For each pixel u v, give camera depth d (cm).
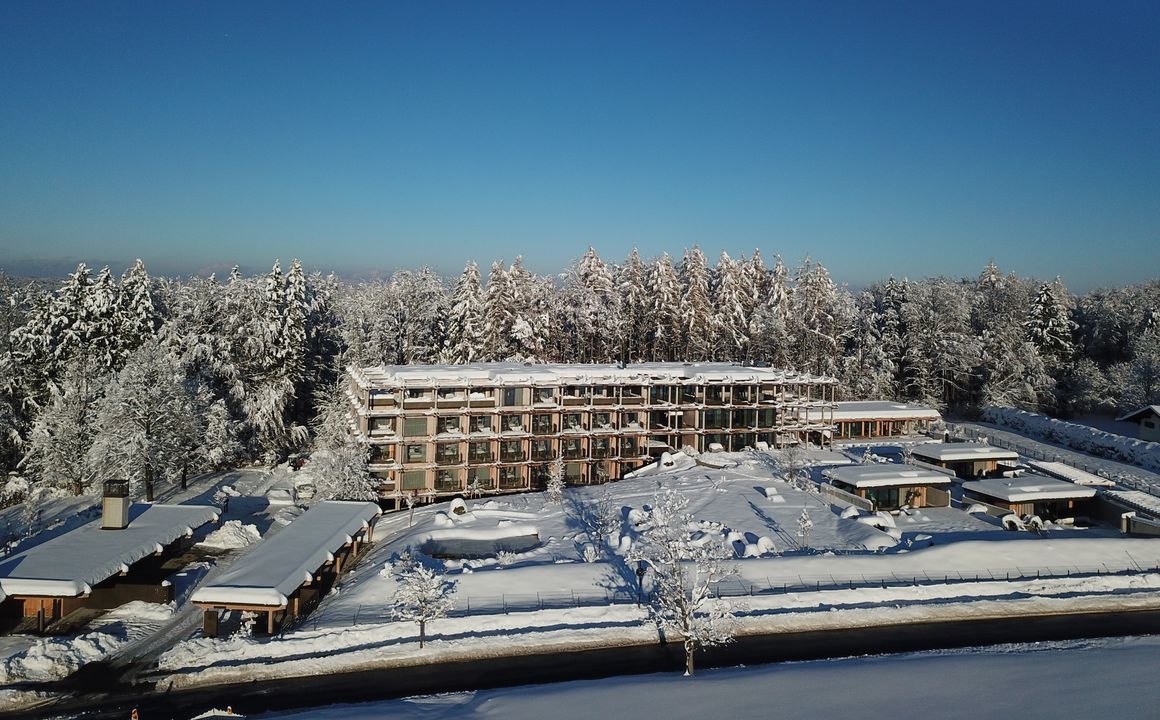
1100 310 10106
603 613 3284
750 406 6756
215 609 3084
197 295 7194
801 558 3847
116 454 5206
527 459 6069
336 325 8850
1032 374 8400
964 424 7944
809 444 6981
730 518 4628
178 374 5838
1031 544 4075
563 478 6091
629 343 8694
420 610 3048
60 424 5506
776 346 8694
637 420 6575
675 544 3066
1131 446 6234
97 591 3425
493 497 5681
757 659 2967
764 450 6556
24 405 5938
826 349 8781
